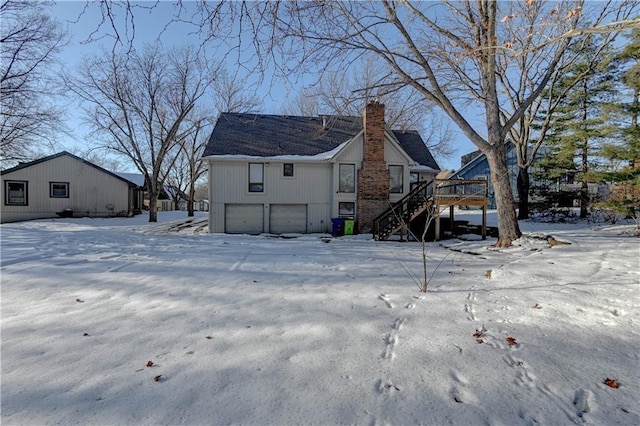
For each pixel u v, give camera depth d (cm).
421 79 999
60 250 942
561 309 413
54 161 2325
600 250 801
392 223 1411
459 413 216
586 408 222
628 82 1237
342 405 223
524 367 274
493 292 504
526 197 1966
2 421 206
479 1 942
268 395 234
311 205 1748
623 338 326
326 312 418
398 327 364
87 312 416
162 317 398
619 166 1343
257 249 1041
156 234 1484
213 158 1648
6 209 2192
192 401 227
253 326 368
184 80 2291
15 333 347
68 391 239
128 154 2325
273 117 2053
